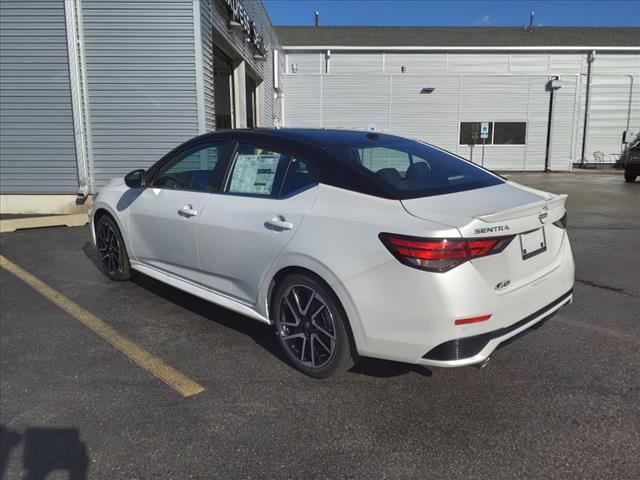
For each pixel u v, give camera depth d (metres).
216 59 13.81
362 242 2.76
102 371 3.37
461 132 23.83
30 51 9.16
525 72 24.69
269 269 3.26
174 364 3.45
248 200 3.48
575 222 9.23
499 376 3.25
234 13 11.64
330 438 2.63
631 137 25.09
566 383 3.15
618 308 4.51
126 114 9.43
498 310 2.65
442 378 3.22
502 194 3.15
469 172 3.55
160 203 4.22
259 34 16.17
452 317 2.54
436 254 2.53
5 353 3.63
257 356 3.56
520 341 3.78
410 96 23.66
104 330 4.03
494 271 2.67
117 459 2.48
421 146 3.86
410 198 2.86
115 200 4.84
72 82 9.20
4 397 3.04
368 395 3.04
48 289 5.03
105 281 5.26
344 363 3.01
